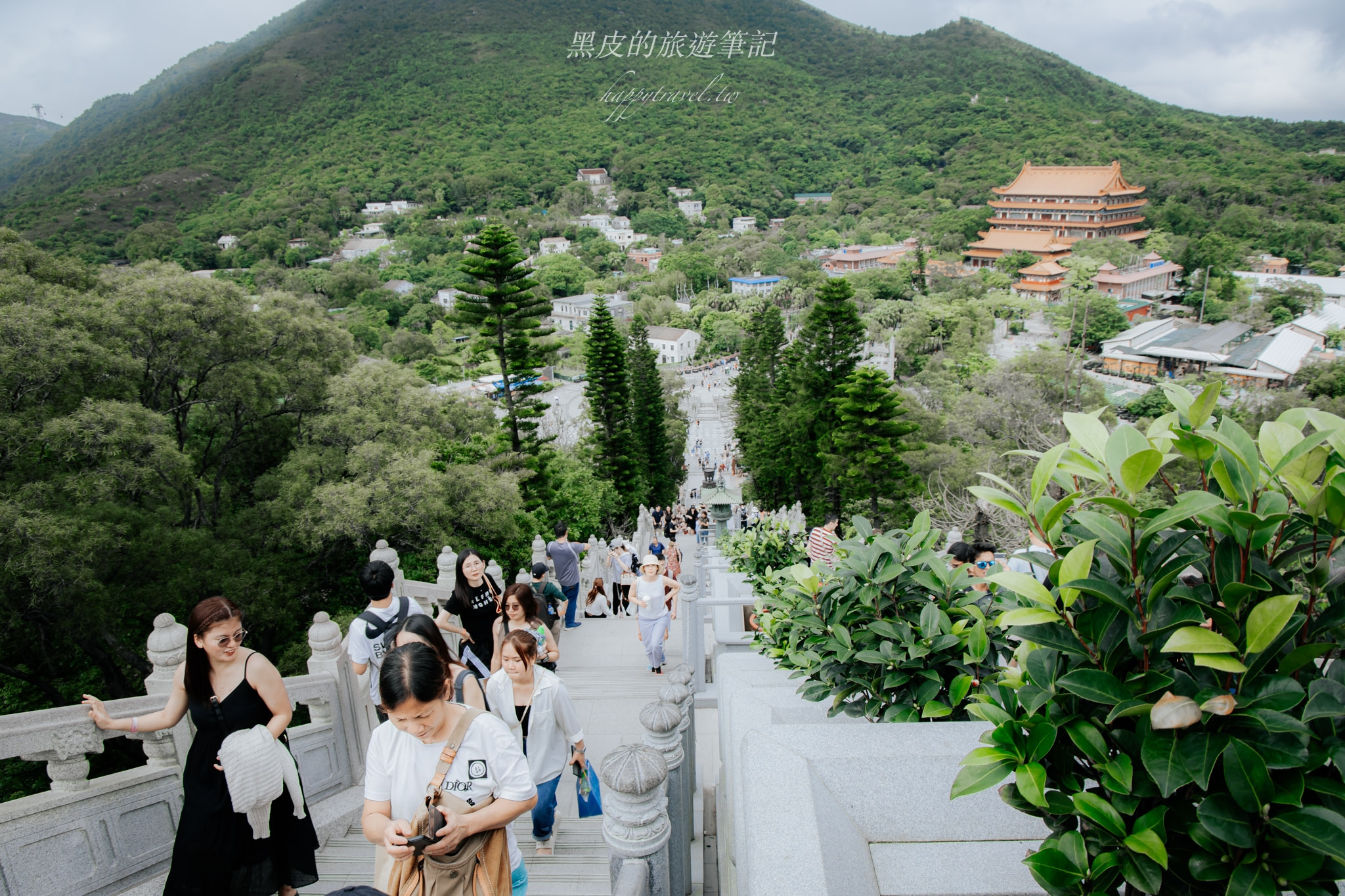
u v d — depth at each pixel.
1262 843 1.52
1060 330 83.38
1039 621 1.73
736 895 2.48
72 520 13.47
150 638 3.79
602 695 7.75
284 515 18.23
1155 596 1.65
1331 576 1.60
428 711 2.34
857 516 3.64
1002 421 44.97
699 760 5.83
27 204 154.75
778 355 47.44
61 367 14.76
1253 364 64.88
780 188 195.75
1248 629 1.49
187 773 3.01
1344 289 93.69
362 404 21.52
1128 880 1.64
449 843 2.27
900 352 78.31
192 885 2.96
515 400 24.00
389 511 17.70
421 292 122.50
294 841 3.21
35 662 16.66
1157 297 104.12
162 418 15.59
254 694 3.03
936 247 130.88
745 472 53.59
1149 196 142.62
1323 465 1.55
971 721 2.71
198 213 169.25
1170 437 1.75
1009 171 167.50
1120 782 1.62
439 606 5.06
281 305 21.70
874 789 2.24
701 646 7.16
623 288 134.38
